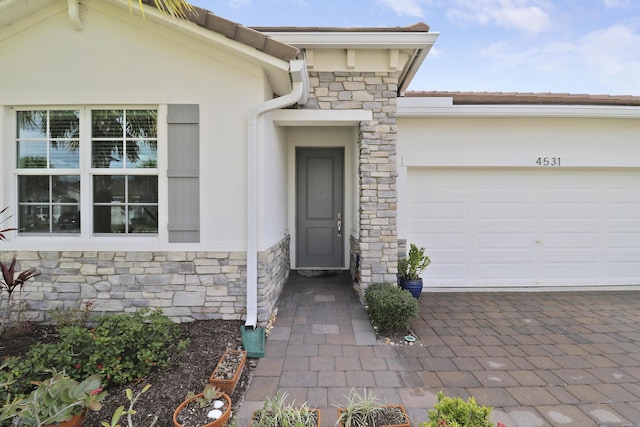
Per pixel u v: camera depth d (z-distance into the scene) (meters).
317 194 6.51
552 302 5.01
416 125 5.52
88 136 3.80
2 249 3.75
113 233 3.89
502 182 5.68
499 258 5.70
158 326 2.90
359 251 4.81
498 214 5.69
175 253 3.79
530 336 3.71
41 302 3.78
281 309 4.45
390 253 4.57
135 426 2.10
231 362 2.82
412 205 5.64
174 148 3.77
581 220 5.71
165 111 3.75
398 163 5.52
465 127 5.52
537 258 5.71
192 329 3.56
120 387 2.51
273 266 4.45
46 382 2.04
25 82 3.71
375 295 3.86
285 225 5.97
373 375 2.84
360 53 4.48
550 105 5.33
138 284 3.80
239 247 3.79
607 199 5.73
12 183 3.80
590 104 5.35
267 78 3.96
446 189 5.66
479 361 3.11
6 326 3.65
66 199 3.89
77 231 3.89
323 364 3.02
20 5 3.48
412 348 3.38
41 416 1.83
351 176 6.30
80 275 3.78
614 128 5.55
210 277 3.80
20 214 3.88
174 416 2.07
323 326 3.88
